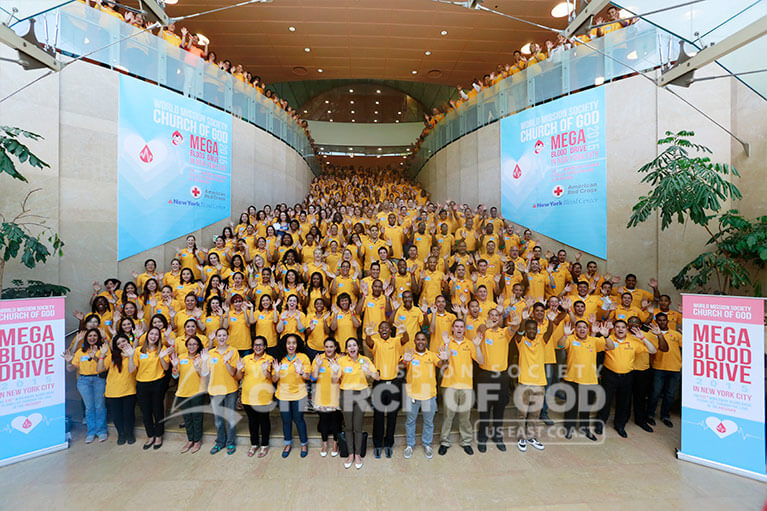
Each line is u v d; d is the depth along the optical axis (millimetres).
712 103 6051
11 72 5590
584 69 7223
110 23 6609
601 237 6988
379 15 9562
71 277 6172
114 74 6645
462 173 10352
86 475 4008
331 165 20453
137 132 6906
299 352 4836
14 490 3746
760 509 3473
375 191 12055
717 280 5980
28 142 5715
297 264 6672
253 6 9148
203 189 7996
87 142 6344
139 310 5742
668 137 5891
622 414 4887
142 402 4594
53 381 4520
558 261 6797
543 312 4984
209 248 8125
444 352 4410
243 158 9125
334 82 20938
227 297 5969
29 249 4855
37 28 3871
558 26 9938
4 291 4887
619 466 4184
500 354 4656
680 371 5066
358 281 5934
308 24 10016
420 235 7629
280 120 11062
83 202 6297
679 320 5578
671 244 6320
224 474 4043
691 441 4270
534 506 3504
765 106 5422
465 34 10469
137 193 6898
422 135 14438
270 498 3627
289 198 11695
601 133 6957
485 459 4355
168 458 4367
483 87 9688
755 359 3961
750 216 5621
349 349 4375
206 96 8141
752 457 3938
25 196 5734
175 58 7539
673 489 3766
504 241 7477
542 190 7891
